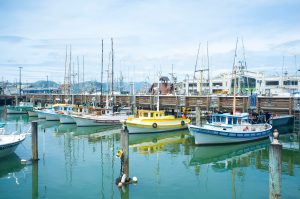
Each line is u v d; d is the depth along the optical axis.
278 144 13.41
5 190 20.27
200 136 33.34
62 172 24.19
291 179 22.75
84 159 28.42
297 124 51.94
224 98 52.69
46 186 21.00
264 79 93.75
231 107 51.72
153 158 29.31
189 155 30.64
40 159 28.08
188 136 42.12
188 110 54.81
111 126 51.94
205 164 27.39
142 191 20.05
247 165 27.31
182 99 59.56
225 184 21.89
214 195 19.64
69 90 80.94
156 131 43.56
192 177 23.41
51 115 60.56
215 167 26.44
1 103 102.88
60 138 40.56
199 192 20.12
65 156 29.58
